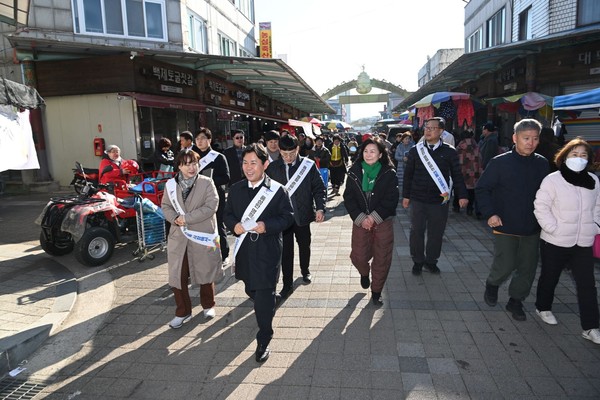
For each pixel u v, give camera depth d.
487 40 19.38
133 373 3.54
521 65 12.53
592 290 3.72
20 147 5.20
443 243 6.90
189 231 4.12
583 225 3.67
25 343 3.85
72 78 12.06
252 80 17.80
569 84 11.23
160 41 14.52
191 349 3.88
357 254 4.64
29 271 5.96
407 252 6.55
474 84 17.64
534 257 4.07
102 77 11.84
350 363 3.55
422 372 3.39
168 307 4.81
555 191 3.71
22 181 13.05
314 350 3.77
